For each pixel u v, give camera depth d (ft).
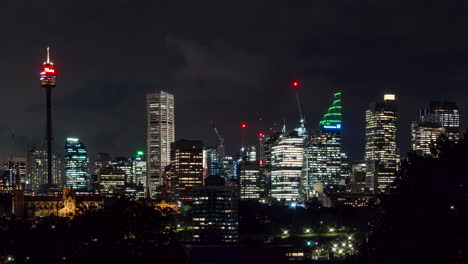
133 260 489.26
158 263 494.59
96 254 492.13
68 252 527.40
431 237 453.17
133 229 504.84
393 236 498.28
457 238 437.17
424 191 473.26
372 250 529.86
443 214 457.27
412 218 477.77
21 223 639.35
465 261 427.33
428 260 449.89
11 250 604.90
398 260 478.59
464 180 460.55
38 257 588.91
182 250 518.37
